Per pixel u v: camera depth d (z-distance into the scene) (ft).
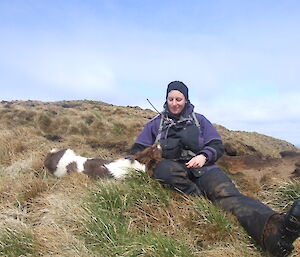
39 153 13.29
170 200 7.67
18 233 6.73
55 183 9.75
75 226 7.10
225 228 6.77
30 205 8.66
